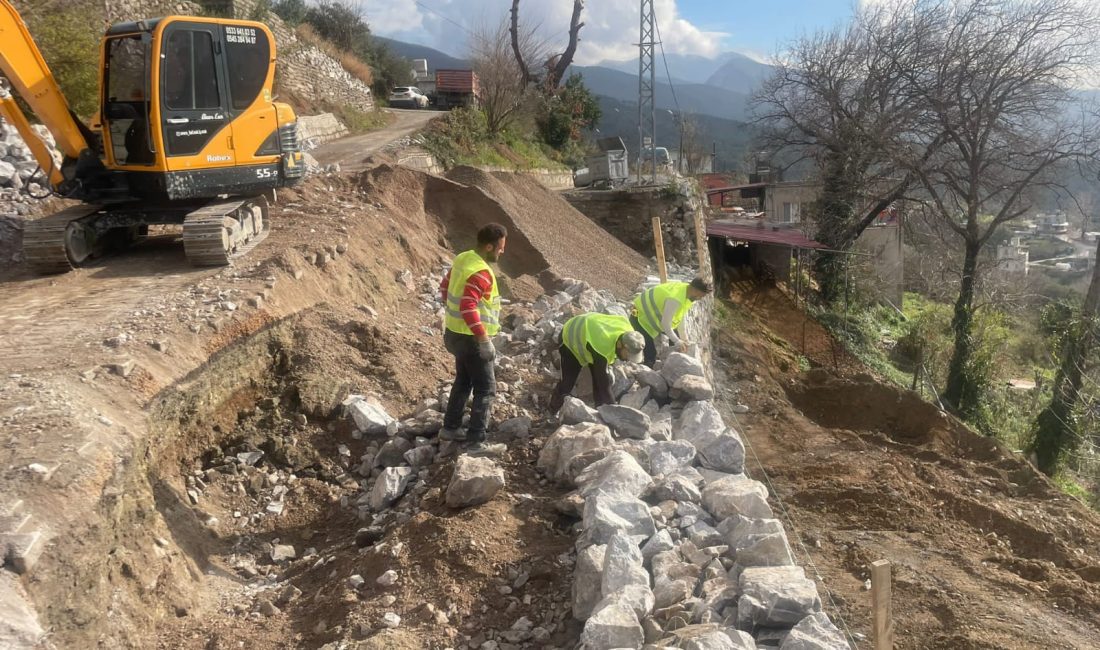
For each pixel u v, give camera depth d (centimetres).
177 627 420
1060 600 831
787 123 2641
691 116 4650
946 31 2286
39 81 785
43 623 351
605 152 2139
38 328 601
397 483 550
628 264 1645
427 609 396
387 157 1706
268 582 481
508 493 508
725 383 1562
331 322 735
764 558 408
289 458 594
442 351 797
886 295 3116
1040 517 1127
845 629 511
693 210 2002
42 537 370
